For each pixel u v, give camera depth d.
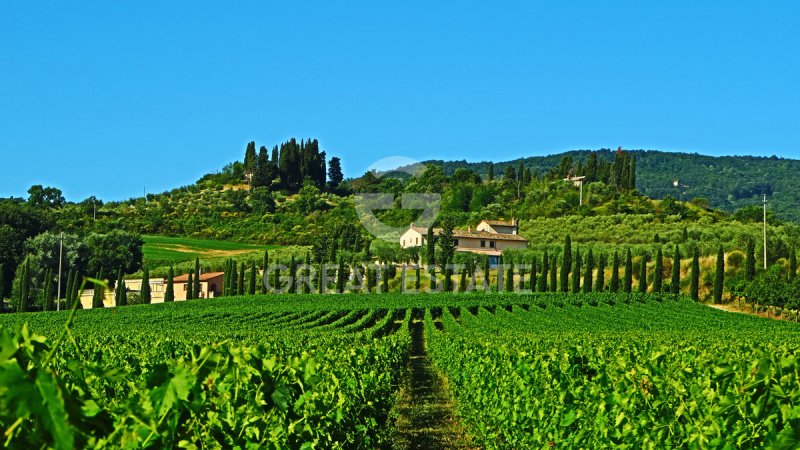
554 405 13.12
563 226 133.25
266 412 7.80
